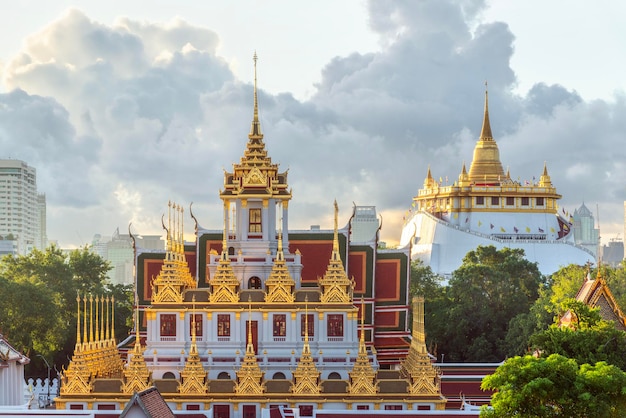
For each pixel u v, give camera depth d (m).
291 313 149.38
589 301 154.25
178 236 172.38
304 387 140.12
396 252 183.88
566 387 100.38
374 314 182.25
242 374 140.75
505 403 100.12
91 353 146.12
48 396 181.38
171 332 149.75
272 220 162.38
